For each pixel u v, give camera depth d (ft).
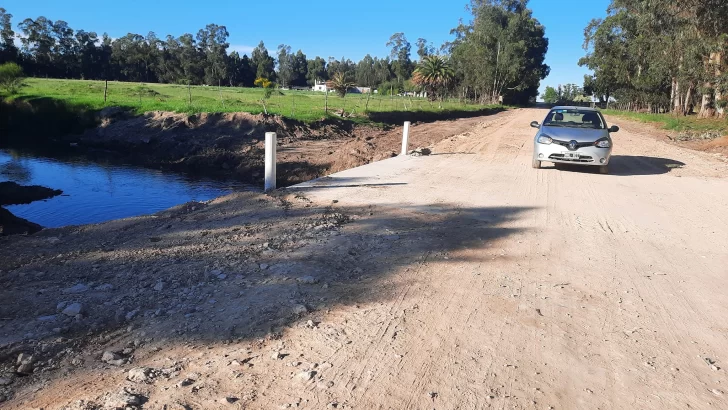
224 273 15.65
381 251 18.51
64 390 9.52
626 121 143.43
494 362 11.20
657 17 133.90
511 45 254.27
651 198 30.86
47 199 44.83
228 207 25.25
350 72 425.28
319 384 9.96
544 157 39.55
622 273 17.52
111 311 12.96
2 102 115.03
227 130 81.30
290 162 60.23
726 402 10.03
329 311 13.32
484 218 24.34
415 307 13.88
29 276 15.26
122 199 45.52
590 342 12.35
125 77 343.26
